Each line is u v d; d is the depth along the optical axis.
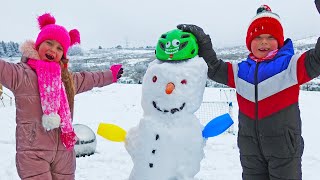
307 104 16.94
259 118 3.14
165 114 3.16
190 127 3.18
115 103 18.53
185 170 3.12
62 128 3.18
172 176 3.15
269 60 3.21
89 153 7.05
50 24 3.39
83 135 7.02
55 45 3.28
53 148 3.15
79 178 5.62
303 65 2.99
